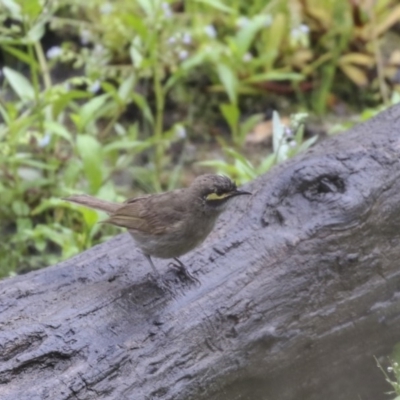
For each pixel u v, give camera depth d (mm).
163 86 18922
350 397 11047
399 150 11391
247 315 10109
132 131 16547
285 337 10312
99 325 9547
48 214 15820
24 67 19281
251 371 10078
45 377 9008
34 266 14875
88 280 10289
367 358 11078
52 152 16188
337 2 19188
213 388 9766
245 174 13773
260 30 19281
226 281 10289
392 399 10891
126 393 9141
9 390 8820
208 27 17656
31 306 9758
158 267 10586
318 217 10711
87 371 9102
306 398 10719
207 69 19031
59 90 15359
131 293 10039
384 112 12297
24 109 18250
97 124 18500
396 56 19062
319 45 19344
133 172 16906
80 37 19141
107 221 10719
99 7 18453
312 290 10516
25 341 9211
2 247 15000
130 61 18672
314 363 10672
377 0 18922
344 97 19453
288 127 14719
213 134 18547
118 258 10719
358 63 19188
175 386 9438
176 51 17828
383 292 11016
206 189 10523
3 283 10086
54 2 16547
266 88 19078
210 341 9828
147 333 9594
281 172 11344
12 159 14930
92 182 14359
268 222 10883
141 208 10641
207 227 10625
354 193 10820
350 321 10812
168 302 9977
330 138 12188
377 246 10945
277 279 10391
